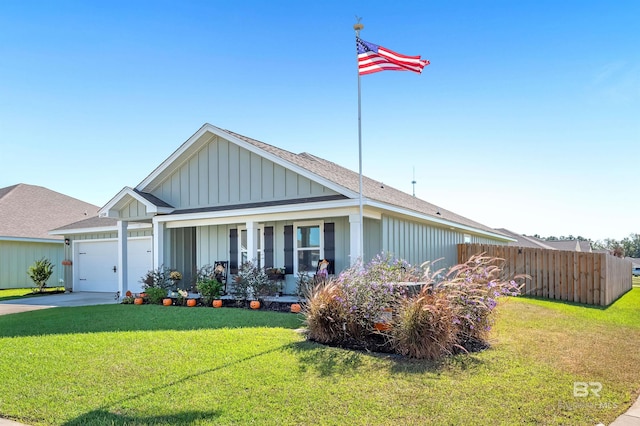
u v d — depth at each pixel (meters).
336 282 7.79
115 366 5.58
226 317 9.38
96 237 19.03
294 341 6.91
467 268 7.75
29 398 4.57
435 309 5.99
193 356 6.00
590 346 6.82
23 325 8.80
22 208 24.39
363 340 6.88
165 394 4.61
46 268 19.66
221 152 13.50
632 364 5.82
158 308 11.35
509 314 9.84
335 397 4.50
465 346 6.63
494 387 4.82
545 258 14.42
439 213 17.11
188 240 15.96
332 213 11.09
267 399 4.45
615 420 4.02
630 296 16.02
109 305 12.58
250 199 12.88
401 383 4.93
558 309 11.12
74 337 7.32
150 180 14.39
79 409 4.26
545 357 6.09
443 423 3.90
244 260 14.03
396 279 7.35
